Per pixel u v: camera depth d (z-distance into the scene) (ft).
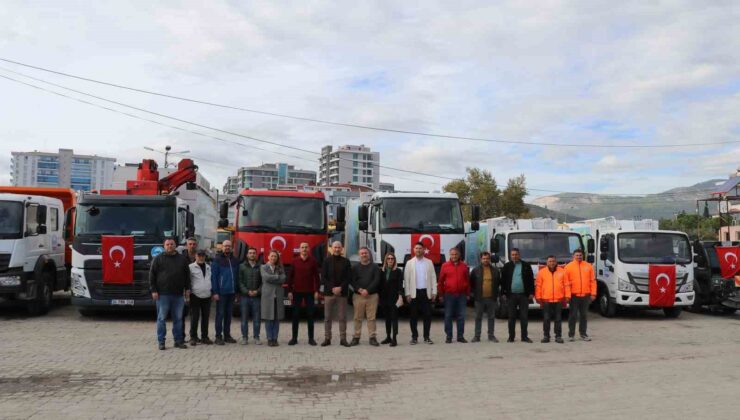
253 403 24.94
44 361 33.14
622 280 57.77
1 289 48.26
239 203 53.11
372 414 23.50
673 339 44.91
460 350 38.91
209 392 26.71
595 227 73.46
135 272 48.88
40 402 24.59
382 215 54.70
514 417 23.09
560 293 42.91
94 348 37.60
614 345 41.73
